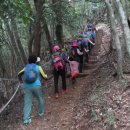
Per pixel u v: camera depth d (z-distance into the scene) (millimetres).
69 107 9227
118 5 7785
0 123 9094
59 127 7832
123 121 6395
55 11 15969
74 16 17891
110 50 14125
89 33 17609
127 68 9805
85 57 14570
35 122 8406
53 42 18000
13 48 14781
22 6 9227
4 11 9195
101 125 6629
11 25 14617
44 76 8398
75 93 10609
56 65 10250
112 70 10844
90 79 11992
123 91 8000
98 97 8414
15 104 10672
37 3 13211
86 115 7691
